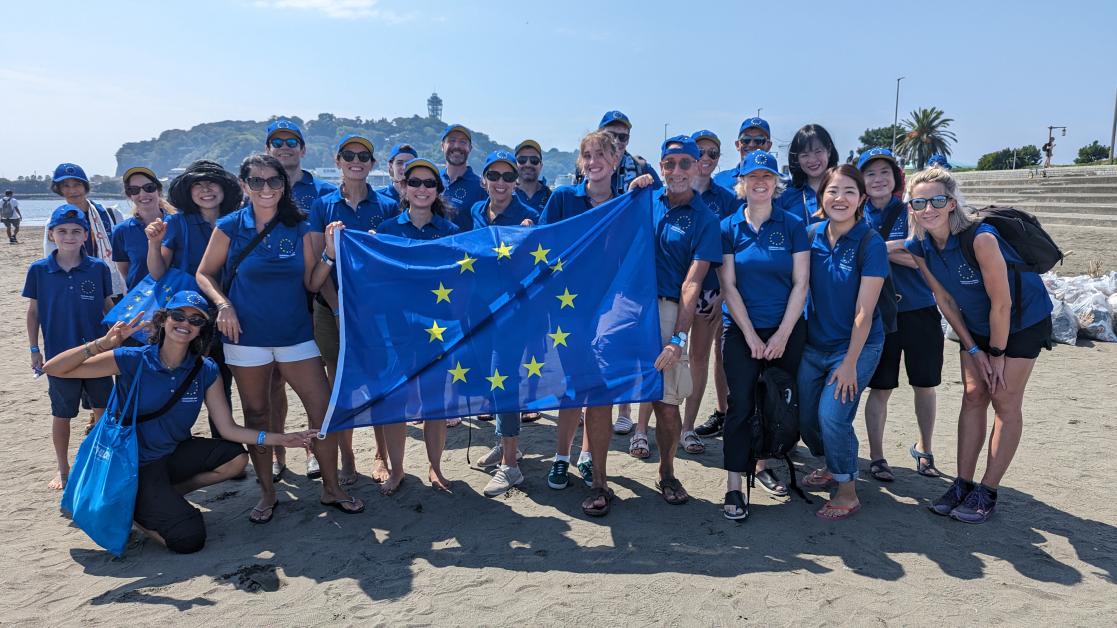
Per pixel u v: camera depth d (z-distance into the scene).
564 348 4.67
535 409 4.59
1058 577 3.89
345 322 4.58
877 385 5.16
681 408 7.29
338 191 5.46
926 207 4.33
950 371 8.29
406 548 4.32
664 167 4.62
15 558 4.20
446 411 4.61
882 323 4.59
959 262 4.42
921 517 4.66
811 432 4.80
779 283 4.55
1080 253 16.69
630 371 4.60
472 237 4.81
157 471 4.36
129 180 5.50
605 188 5.02
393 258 4.73
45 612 3.61
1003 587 3.79
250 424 4.68
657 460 5.79
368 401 4.54
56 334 5.31
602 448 4.78
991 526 4.51
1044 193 29.64
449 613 3.59
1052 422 6.41
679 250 4.70
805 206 5.65
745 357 4.61
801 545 4.29
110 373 4.28
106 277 5.53
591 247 4.75
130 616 3.57
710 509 4.83
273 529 4.60
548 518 4.73
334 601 3.71
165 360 4.30
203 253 4.95
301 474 5.55
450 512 4.84
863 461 5.66
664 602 3.67
